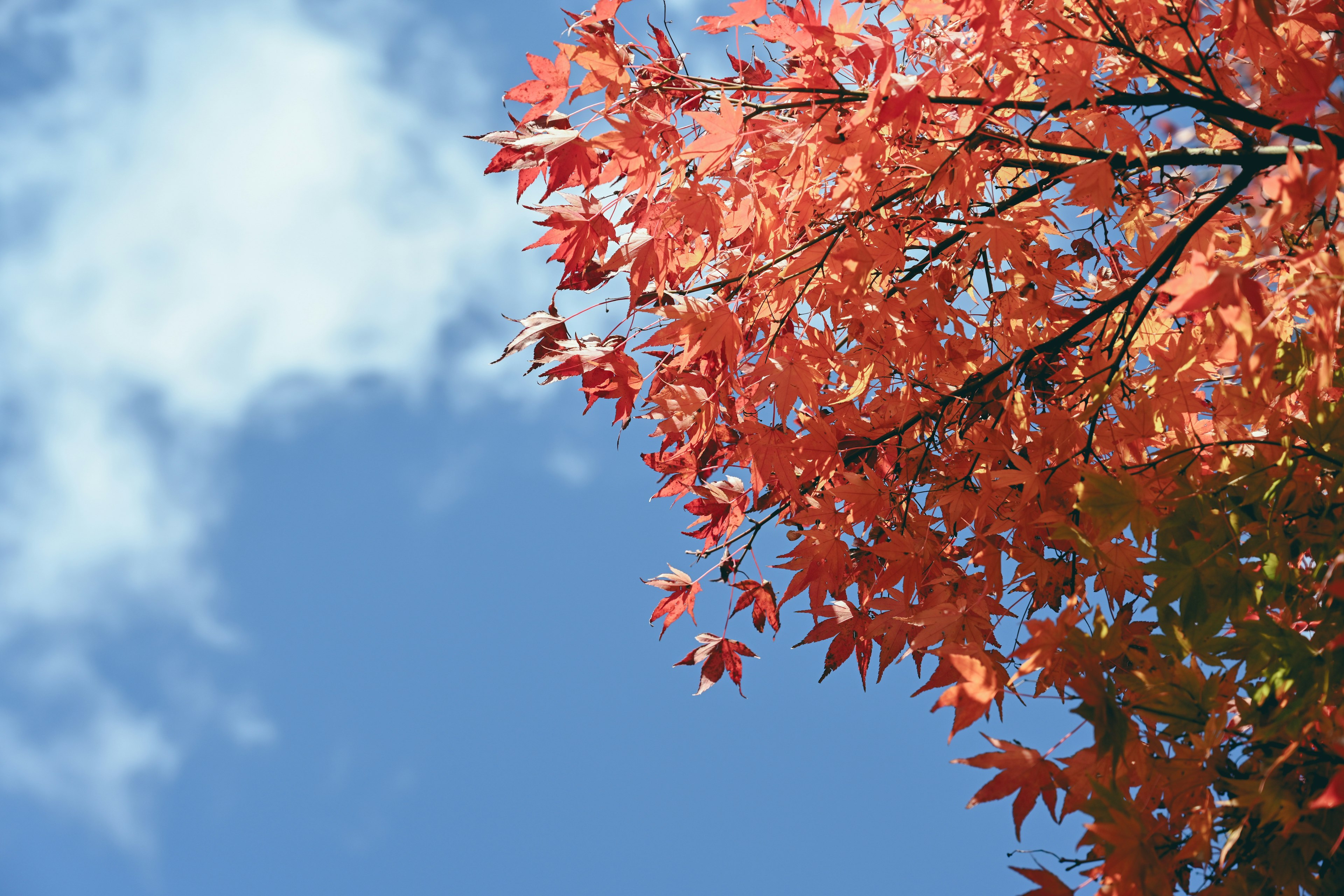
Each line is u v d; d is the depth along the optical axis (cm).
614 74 274
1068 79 244
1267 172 266
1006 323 339
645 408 317
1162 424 282
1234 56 292
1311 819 201
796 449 315
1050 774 219
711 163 271
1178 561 222
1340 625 202
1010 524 291
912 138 305
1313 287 188
